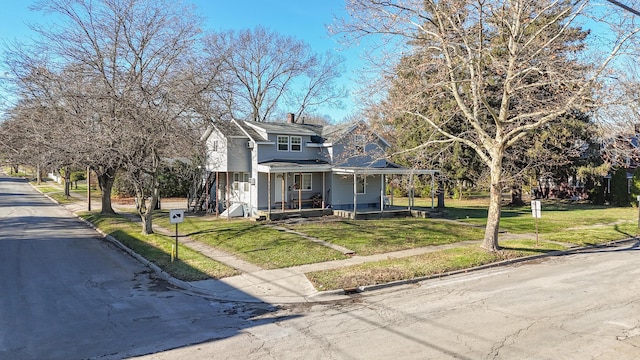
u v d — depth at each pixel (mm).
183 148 17859
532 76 15242
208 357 6543
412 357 6414
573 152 27547
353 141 24625
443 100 21219
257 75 45188
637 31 11156
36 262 13750
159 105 16344
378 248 15602
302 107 48344
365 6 14281
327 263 13367
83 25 17484
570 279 11562
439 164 29328
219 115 18578
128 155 16172
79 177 56656
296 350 6785
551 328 7648
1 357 6531
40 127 19219
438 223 22703
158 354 6680
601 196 36562
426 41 15023
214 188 29828
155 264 13094
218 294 10305
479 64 13648
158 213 28188
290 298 10016
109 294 10273
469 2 13375
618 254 15523
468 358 6355
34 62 19328
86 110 16953
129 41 17094
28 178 83062
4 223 23750
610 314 8445
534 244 16484
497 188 14977
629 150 13273
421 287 11000
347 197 27578
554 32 15547
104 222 22531
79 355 6645
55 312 8812
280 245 15977
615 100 11859
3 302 9453
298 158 26828
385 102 15781
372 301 9742
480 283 11289
